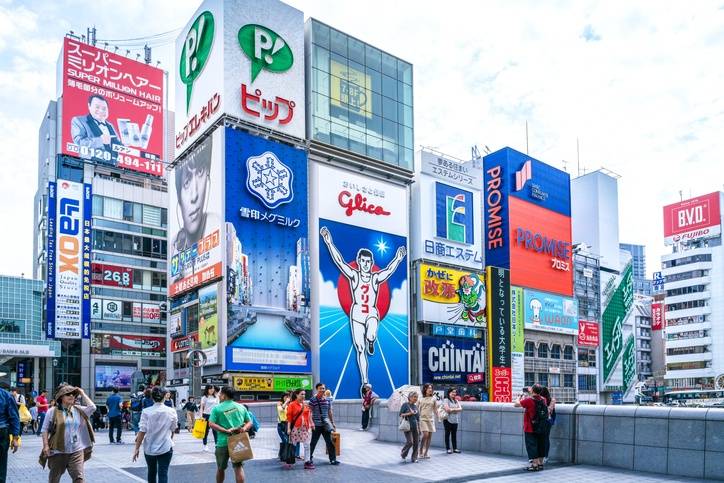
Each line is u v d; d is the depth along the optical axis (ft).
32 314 197.67
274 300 179.42
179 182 198.90
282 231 184.96
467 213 254.06
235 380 165.68
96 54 221.87
